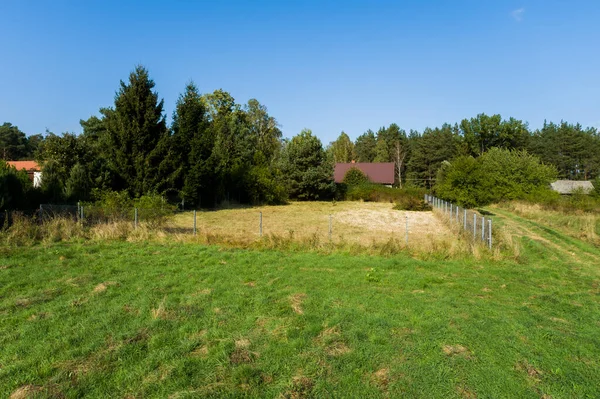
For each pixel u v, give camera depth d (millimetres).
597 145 68750
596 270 10555
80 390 3834
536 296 7488
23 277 7992
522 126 68375
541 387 4000
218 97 54688
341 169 60562
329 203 42250
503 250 11984
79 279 7926
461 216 17609
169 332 5270
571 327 5770
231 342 4914
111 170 26125
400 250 11922
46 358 4488
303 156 43969
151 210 15273
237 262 9859
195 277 8273
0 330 5285
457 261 10789
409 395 3826
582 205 28484
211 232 15109
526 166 36250
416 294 7324
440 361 4492
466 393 3881
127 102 26797
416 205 33188
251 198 38188
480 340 5090
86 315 5902
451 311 6242
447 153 72938
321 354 4625
